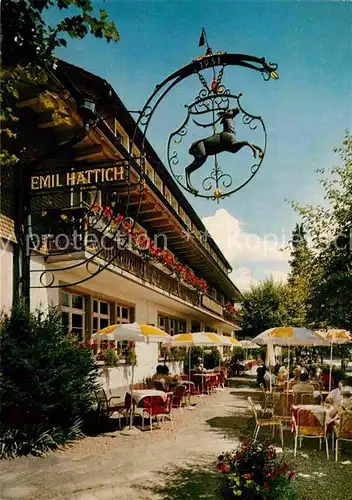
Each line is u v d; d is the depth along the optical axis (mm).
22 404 7820
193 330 31219
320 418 8094
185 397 16281
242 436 9641
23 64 4840
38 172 9547
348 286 9789
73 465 7105
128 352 14578
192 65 6293
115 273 12180
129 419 11414
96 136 10688
